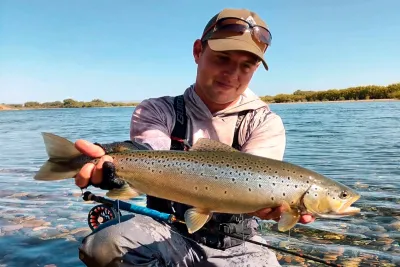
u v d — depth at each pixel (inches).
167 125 31.7
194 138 31.5
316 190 26.0
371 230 44.2
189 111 32.1
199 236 30.3
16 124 287.4
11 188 67.0
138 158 25.2
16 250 39.1
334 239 41.8
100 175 23.7
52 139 23.7
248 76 30.8
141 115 31.3
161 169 25.2
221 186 25.1
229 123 32.0
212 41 29.5
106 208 32.4
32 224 47.1
